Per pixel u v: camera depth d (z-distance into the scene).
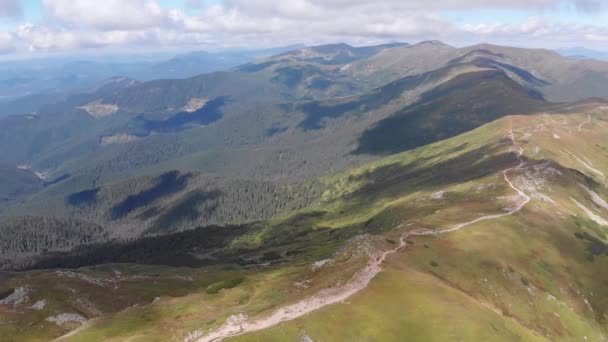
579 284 107.12
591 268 115.19
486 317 71.00
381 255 90.44
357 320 64.12
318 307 67.00
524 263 105.12
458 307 70.75
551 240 121.56
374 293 71.81
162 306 82.69
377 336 61.16
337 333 60.91
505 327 71.12
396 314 66.31
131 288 115.25
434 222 123.69
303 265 112.38
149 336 65.69
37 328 88.62
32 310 94.06
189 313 76.94
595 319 99.06
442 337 62.88
